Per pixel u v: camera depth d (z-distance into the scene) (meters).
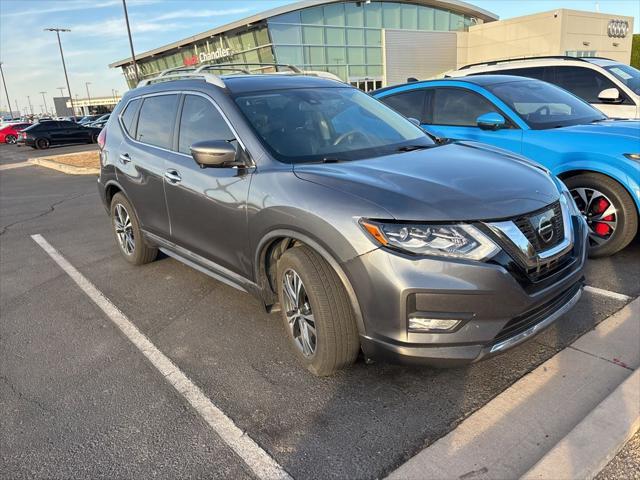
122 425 2.74
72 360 3.46
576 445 2.30
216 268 3.79
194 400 2.93
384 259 2.51
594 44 28.95
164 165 4.10
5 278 5.25
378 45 35.19
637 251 4.91
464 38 32.38
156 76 4.84
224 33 35.12
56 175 14.68
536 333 2.73
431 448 2.42
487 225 2.54
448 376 3.01
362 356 3.12
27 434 2.70
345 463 2.38
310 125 3.62
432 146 3.69
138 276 5.02
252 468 2.38
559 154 4.76
